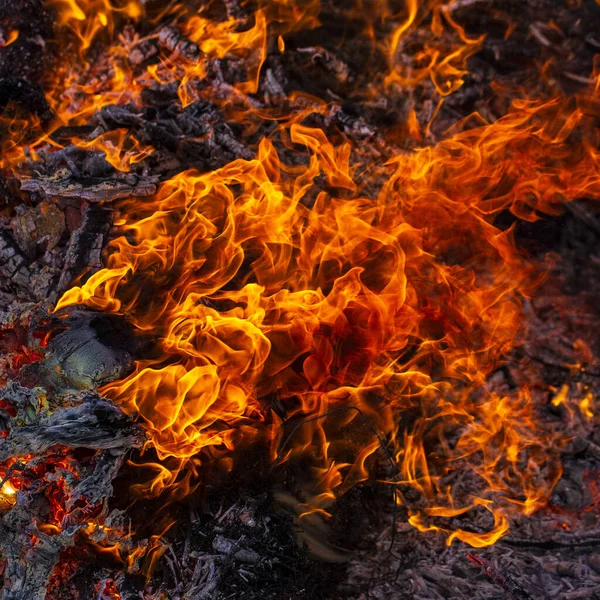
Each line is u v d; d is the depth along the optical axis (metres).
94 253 3.53
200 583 3.31
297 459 3.47
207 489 3.41
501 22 4.43
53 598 3.31
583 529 3.52
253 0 4.37
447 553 3.48
